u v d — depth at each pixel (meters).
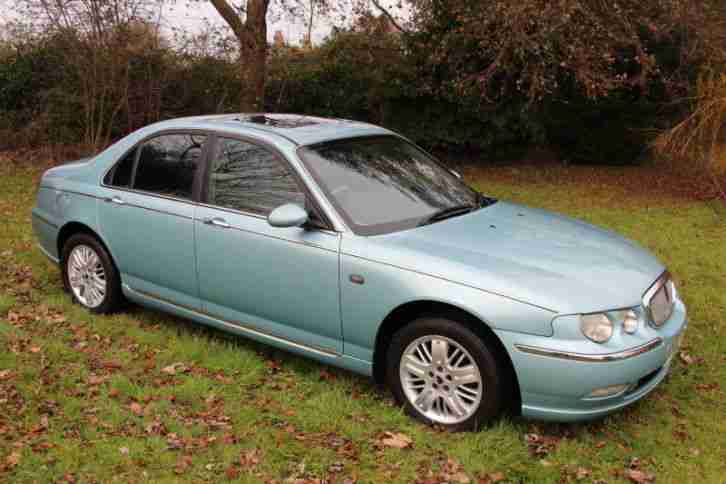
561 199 11.86
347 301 4.25
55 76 14.20
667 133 12.66
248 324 4.82
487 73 11.46
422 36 13.70
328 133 5.00
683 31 12.89
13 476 3.58
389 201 4.62
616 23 11.26
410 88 14.14
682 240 8.84
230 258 4.73
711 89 12.09
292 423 4.16
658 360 3.96
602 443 3.99
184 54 13.75
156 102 13.92
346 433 4.05
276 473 3.65
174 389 4.50
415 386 4.21
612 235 4.91
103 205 5.48
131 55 13.06
